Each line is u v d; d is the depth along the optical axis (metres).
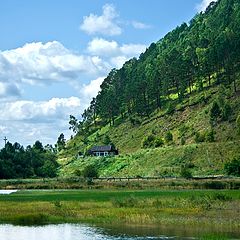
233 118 198.00
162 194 96.44
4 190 130.00
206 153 174.25
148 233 56.41
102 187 130.75
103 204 80.69
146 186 125.81
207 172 159.25
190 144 188.88
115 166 197.00
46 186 137.00
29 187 137.75
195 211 70.81
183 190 112.69
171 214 68.94
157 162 183.62
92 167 177.50
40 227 62.56
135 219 65.75
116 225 62.91
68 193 108.69
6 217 70.19
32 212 73.94
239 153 166.50
